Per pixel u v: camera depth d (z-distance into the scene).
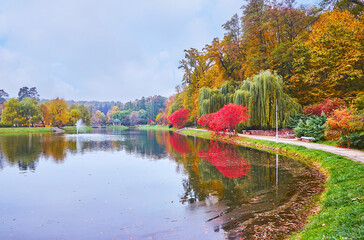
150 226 6.82
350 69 25.33
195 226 6.72
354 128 18.09
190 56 60.72
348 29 26.02
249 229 6.36
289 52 31.92
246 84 31.73
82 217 7.62
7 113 72.31
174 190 10.47
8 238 6.26
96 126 135.88
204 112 38.78
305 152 16.69
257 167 14.74
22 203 9.04
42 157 20.39
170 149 25.41
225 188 10.50
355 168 10.20
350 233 4.63
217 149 23.84
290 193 9.34
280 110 28.08
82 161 18.34
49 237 6.29
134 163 17.31
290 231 6.10
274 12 34.97
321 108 26.41
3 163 17.53
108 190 10.63
